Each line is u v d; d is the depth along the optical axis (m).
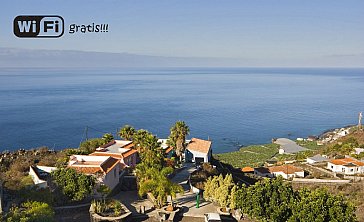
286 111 197.12
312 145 118.56
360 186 54.88
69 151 49.97
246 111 193.50
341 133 125.81
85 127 133.50
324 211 27.33
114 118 156.38
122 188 42.59
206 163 59.00
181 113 179.00
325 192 29.52
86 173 37.66
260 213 29.80
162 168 40.28
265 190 30.81
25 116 150.25
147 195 39.81
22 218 25.08
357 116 184.25
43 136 117.00
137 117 161.62
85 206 34.50
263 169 72.06
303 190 31.16
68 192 33.97
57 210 33.28
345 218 27.17
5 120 140.38
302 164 78.88
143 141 45.50
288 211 28.84
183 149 62.12
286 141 125.12
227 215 35.19
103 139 56.41
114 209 33.78
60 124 137.00
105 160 41.41
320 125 160.75
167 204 37.31
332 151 88.62
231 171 68.44
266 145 119.31
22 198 32.34
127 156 47.00
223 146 121.50
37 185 34.72
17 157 49.25
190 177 49.25
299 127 156.00
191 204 38.28
